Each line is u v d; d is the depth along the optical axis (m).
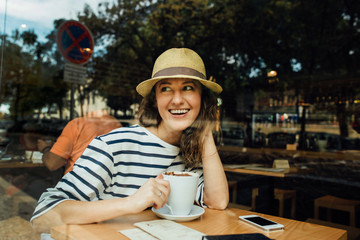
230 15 3.58
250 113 4.28
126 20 2.47
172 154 0.86
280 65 5.09
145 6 2.65
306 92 5.21
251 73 4.76
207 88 0.87
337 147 4.12
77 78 1.46
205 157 0.87
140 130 0.86
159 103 0.82
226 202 0.81
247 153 2.89
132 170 0.82
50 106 1.18
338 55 5.23
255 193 2.45
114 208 0.60
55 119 1.11
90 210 0.60
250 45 4.30
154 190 0.63
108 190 0.79
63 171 1.00
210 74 1.24
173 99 0.80
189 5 2.92
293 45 4.95
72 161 0.99
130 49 2.49
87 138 1.00
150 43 2.58
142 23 2.67
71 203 0.62
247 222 0.66
